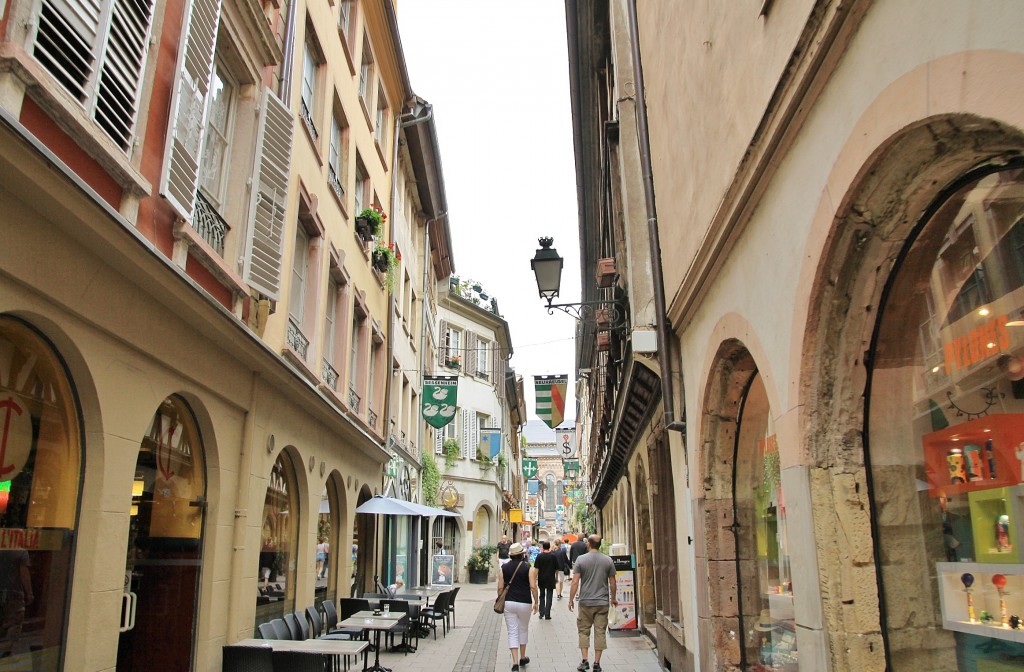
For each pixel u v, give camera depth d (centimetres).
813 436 422
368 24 1641
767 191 495
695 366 755
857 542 401
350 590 1377
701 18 641
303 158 1049
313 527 1108
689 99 700
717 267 630
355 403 1455
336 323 1316
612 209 1248
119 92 530
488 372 3797
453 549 3272
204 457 755
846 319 410
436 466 2905
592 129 1756
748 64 505
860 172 348
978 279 336
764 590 652
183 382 675
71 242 485
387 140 1864
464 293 3866
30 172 405
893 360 406
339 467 1297
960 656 360
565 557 2273
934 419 379
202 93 681
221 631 752
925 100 292
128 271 545
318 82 1194
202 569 735
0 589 453
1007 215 312
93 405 529
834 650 391
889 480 406
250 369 833
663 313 857
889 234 376
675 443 895
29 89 432
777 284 477
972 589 349
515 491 5741
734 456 712
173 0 637
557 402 2186
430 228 2755
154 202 605
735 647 678
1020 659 314
